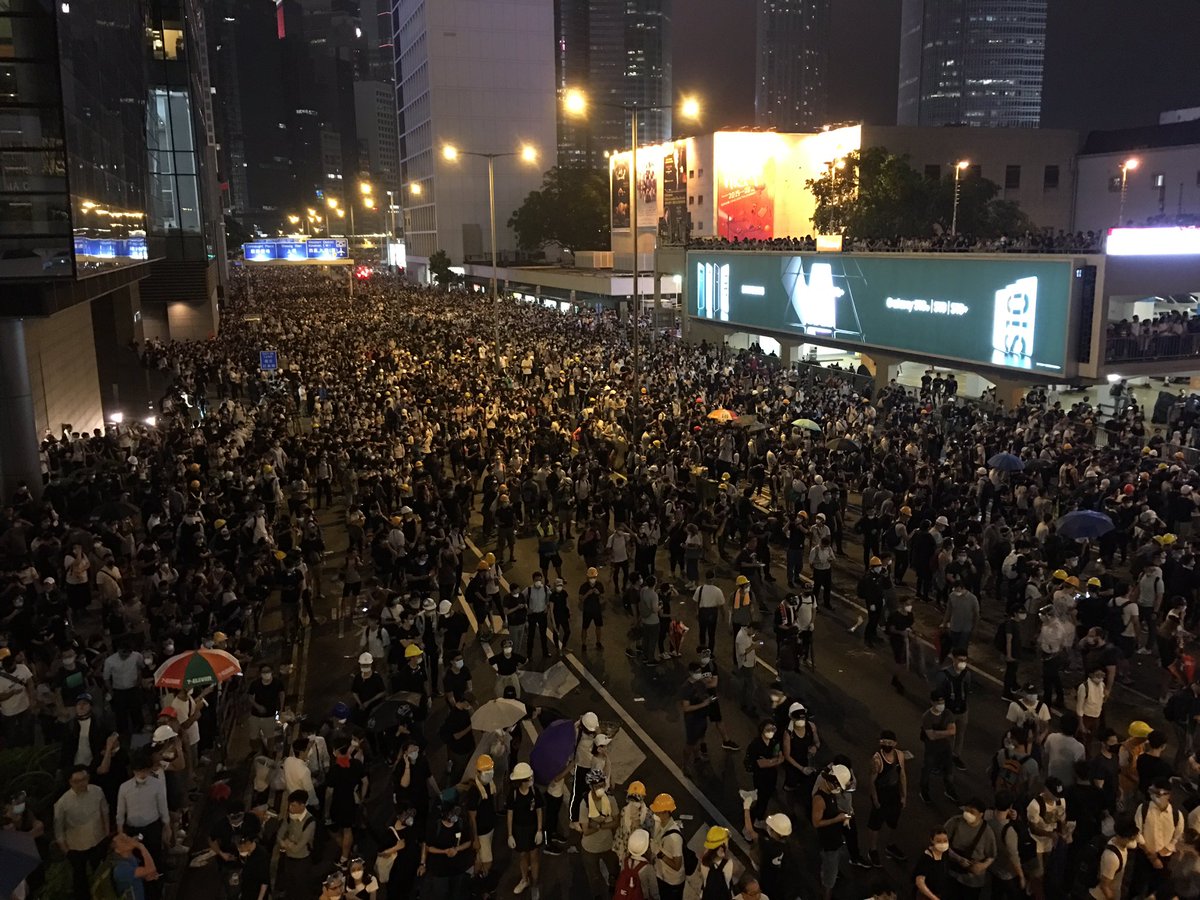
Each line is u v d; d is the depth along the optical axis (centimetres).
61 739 1280
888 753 1062
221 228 8875
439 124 14350
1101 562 1923
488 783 1026
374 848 1136
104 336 4425
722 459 2595
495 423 3062
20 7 2134
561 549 2291
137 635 1429
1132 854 999
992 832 930
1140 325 3231
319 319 6938
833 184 6234
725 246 5781
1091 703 1258
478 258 13150
